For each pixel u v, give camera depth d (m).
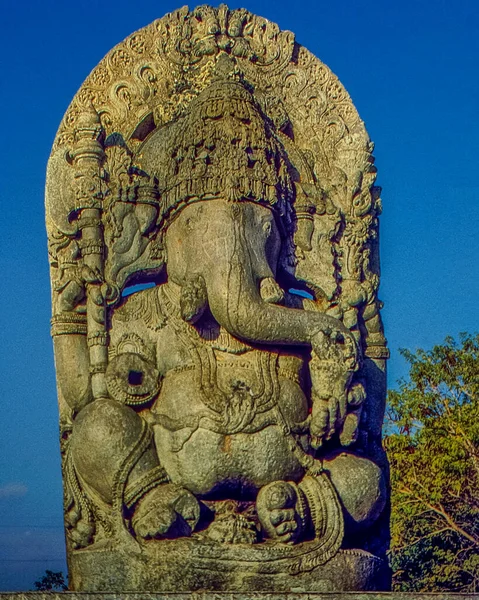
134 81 6.25
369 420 5.96
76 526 5.48
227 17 6.33
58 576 11.69
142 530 5.15
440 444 12.62
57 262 5.88
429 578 12.38
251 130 5.71
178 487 5.27
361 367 5.69
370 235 6.24
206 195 5.55
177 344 5.52
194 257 5.52
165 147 5.96
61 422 5.70
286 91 6.39
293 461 5.35
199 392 5.33
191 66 6.23
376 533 5.88
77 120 6.00
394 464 12.79
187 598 4.84
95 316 5.64
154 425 5.41
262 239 5.60
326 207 6.09
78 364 5.68
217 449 5.26
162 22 6.36
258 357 5.48
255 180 5.59
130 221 5.82
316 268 6.03
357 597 4.82
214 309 5.41
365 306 6.12
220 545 5.10
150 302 5.70
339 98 6.46
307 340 5.48
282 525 5.17
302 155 6.23
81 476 5.45
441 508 12.49
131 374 5.47
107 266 5.77
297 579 5.15
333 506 5.32
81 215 5.83
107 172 5.91
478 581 12.27
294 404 5.41
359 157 6.26
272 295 5.46
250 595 4.84
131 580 5.14
